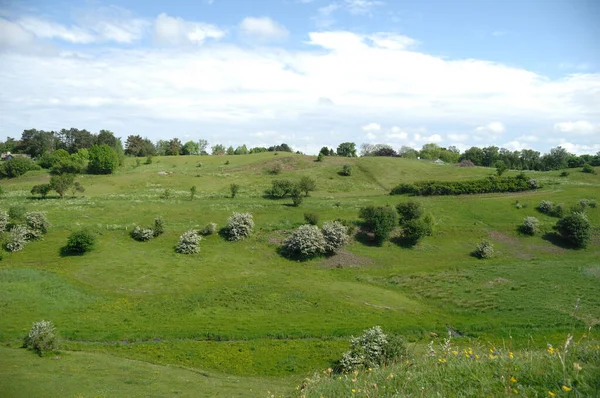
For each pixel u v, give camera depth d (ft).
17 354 82.17
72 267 144.46
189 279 142.82
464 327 107.76
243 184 302.45
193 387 71.36
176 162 409.69
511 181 262.47
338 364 85.76
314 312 118.21
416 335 103.65
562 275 148.25
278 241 181.37
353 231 189.78
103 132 472.44
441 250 180.75
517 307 119.96
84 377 71.00
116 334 101.30
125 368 79.56
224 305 121.49
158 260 157.17
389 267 163.32
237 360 89.97
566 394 21.68
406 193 263.08
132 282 137.39
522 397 22.59
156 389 68.28
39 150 506.07
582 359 26.43
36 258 150.51
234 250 173.06
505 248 183.32
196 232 180.24
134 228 181.37
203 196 257.34
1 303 114.42
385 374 33.55
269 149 604.90
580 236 183.83
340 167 354.95
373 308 122.21
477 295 131.85
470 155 555.69
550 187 267.39
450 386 26.50
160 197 250.57
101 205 217.97
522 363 27.61
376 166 357.82
